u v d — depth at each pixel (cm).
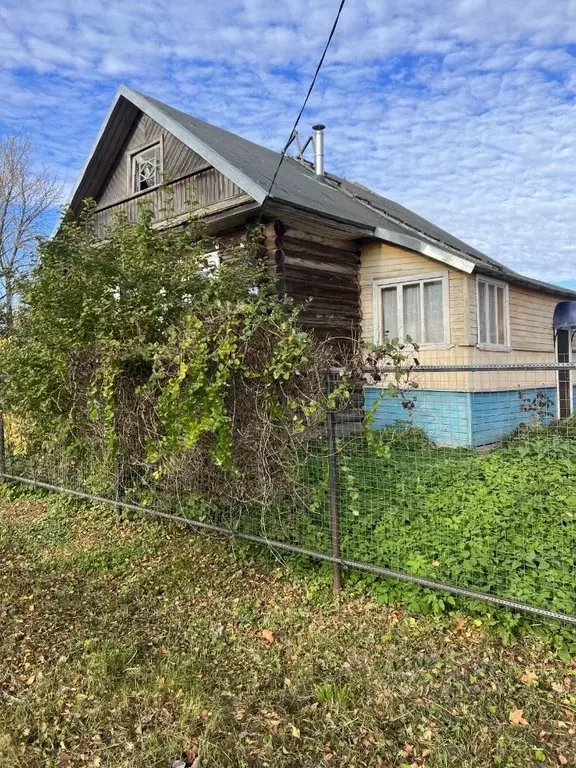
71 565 450
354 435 380
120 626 340
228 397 383
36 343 517
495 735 229
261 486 392
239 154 954
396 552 373
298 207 730
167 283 491
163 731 242
